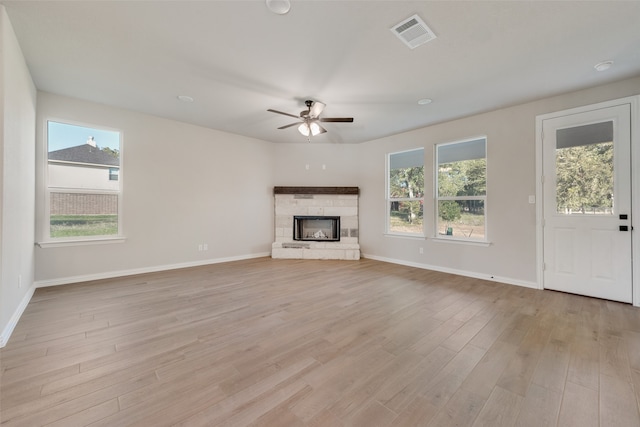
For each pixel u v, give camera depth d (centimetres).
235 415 144
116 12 210
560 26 222
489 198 417
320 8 204
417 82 322
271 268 489
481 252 426
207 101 384
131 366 188
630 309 296
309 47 254
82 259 390
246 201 576
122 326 249
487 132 419
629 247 311
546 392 163
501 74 302
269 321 263
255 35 237
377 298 331
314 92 350
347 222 611
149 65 289
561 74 302
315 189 605
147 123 443
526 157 381
